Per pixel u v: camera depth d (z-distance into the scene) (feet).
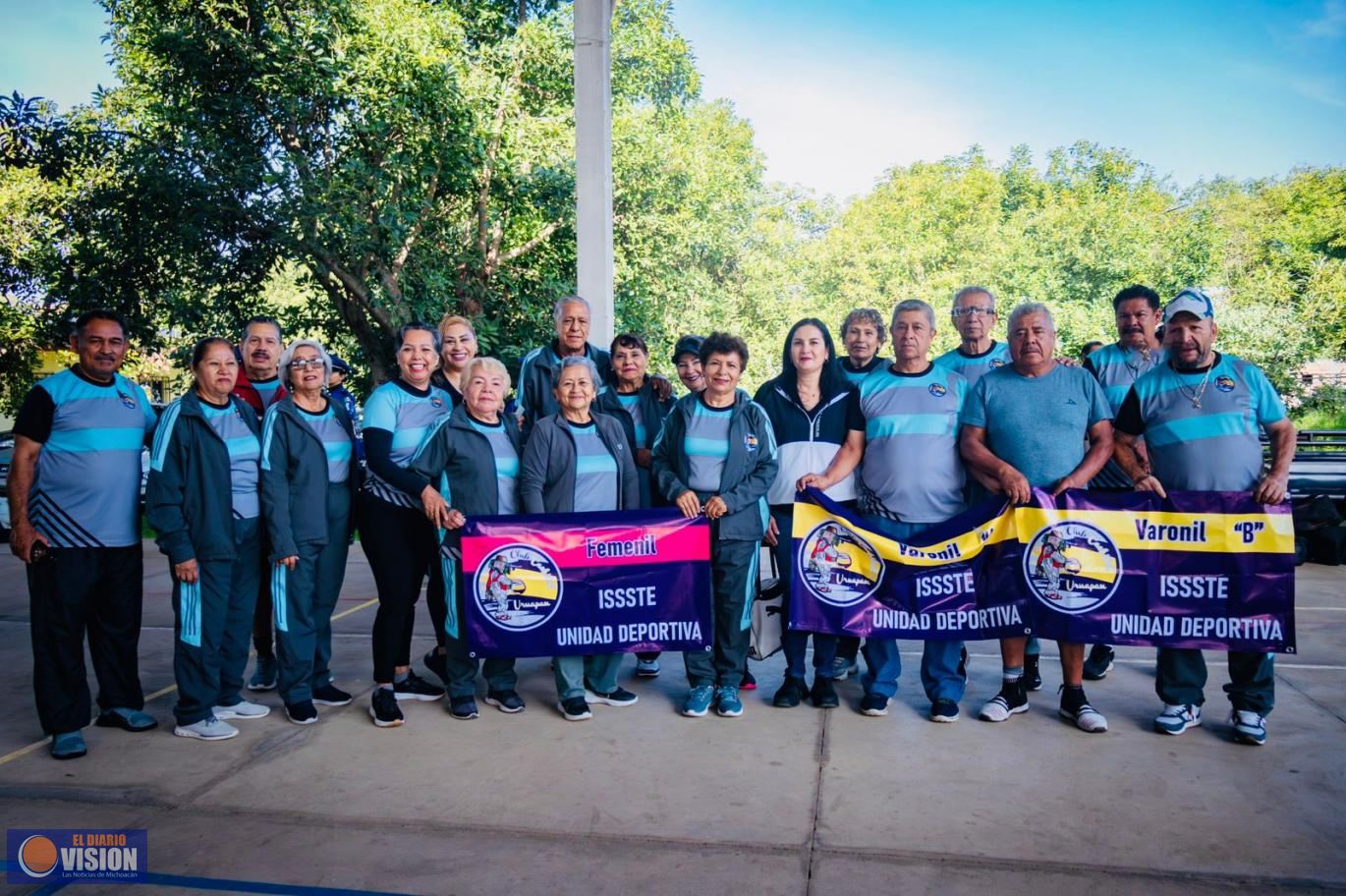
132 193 42.52
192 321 45.21
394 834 10.74
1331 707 14.82
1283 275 99.86
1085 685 16.30
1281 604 13.23
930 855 10.02
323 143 46.73
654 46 58.80
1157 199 100.53
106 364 13.61
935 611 14.49
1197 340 13.44
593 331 22.90
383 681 14.58
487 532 14.57
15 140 39.70
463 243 50.03
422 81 43.75
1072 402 14.19
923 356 14.67
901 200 91.04
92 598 13.85
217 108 43.75
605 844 10.42
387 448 14.74
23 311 50.34
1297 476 31.09
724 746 13.44
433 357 15.46
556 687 16.49
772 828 10.73
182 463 13.79
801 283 84.48
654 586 14.75
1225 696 15.56
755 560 14.96
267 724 14.71
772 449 14.82
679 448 14.93
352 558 32.48
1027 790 11.68
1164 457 13.92
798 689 15.38
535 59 49.16
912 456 14.46
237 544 14.39
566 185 48.55
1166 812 11.00
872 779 12.10
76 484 13.46
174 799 11.80
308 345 14.83
